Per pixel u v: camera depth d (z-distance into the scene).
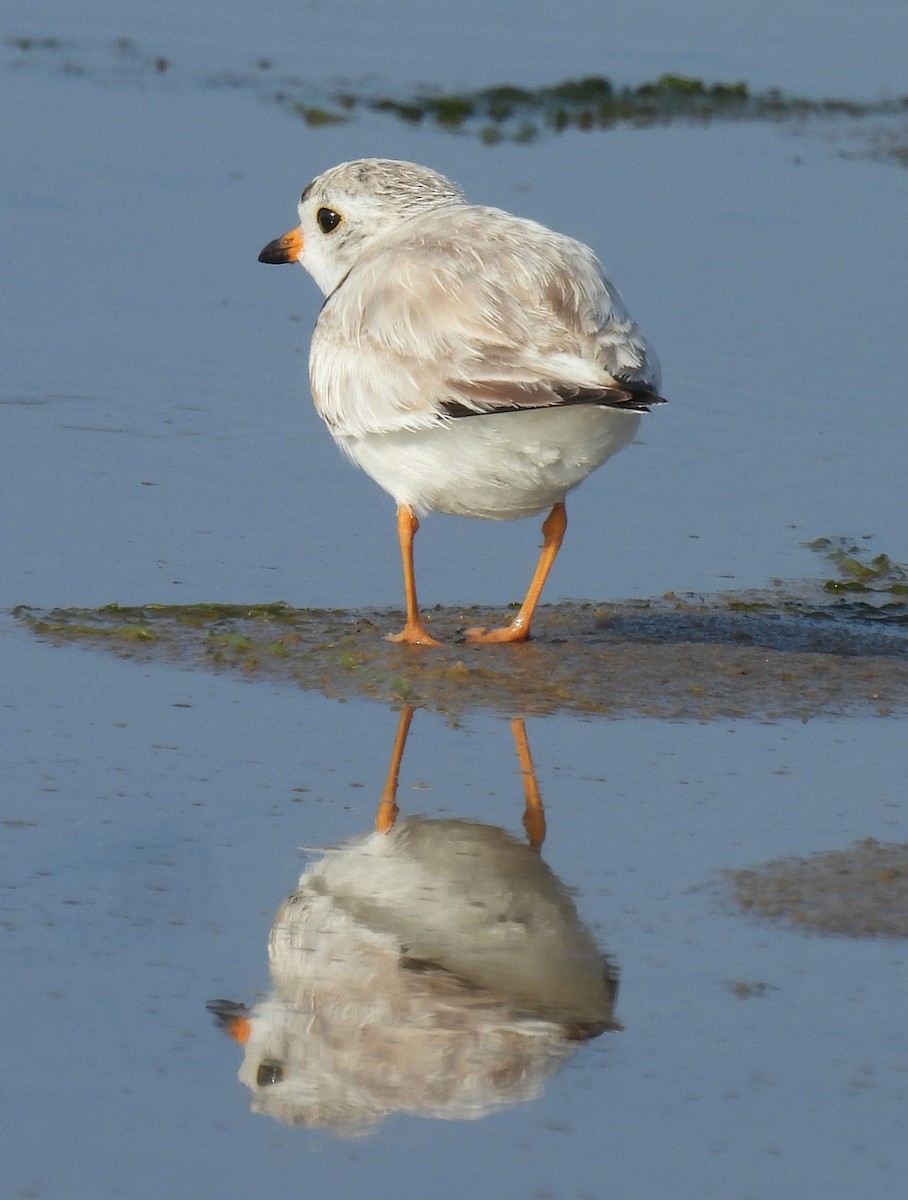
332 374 12.18
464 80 29.97
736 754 11.28
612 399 10.68
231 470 16.11
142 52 30.38
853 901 9.30
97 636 12.72
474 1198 7.07
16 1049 7.91
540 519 15.67
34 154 24.31
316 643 12.83
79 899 9.12
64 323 19.03
